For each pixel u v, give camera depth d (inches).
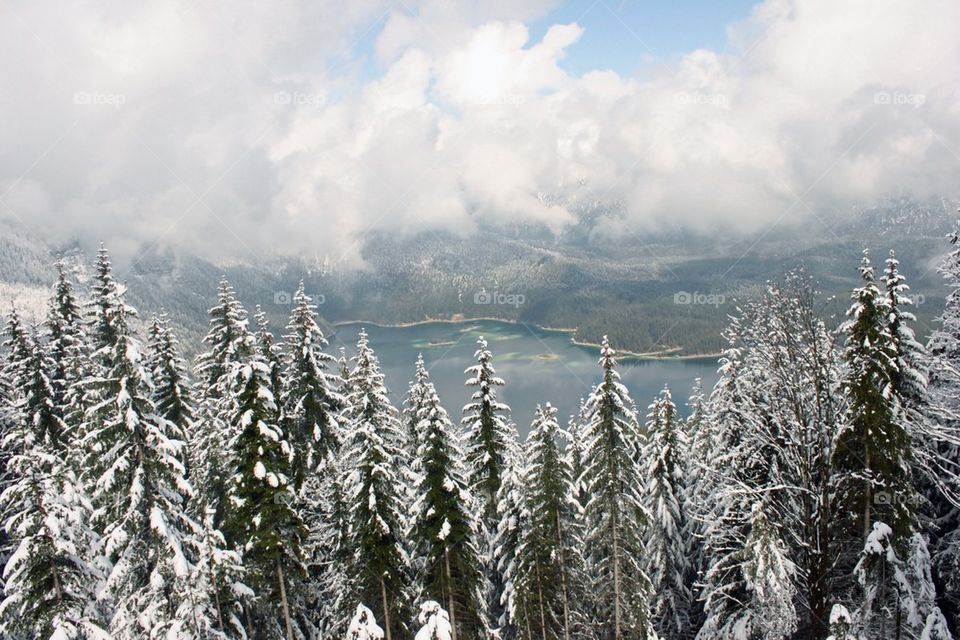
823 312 642.2
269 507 843.4
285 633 949.2
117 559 823.7
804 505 647.8
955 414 638.5
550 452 934.4
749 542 824.9
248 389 834.8
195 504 1056.8
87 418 952.3
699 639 1088.2
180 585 741.3
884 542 661.3
